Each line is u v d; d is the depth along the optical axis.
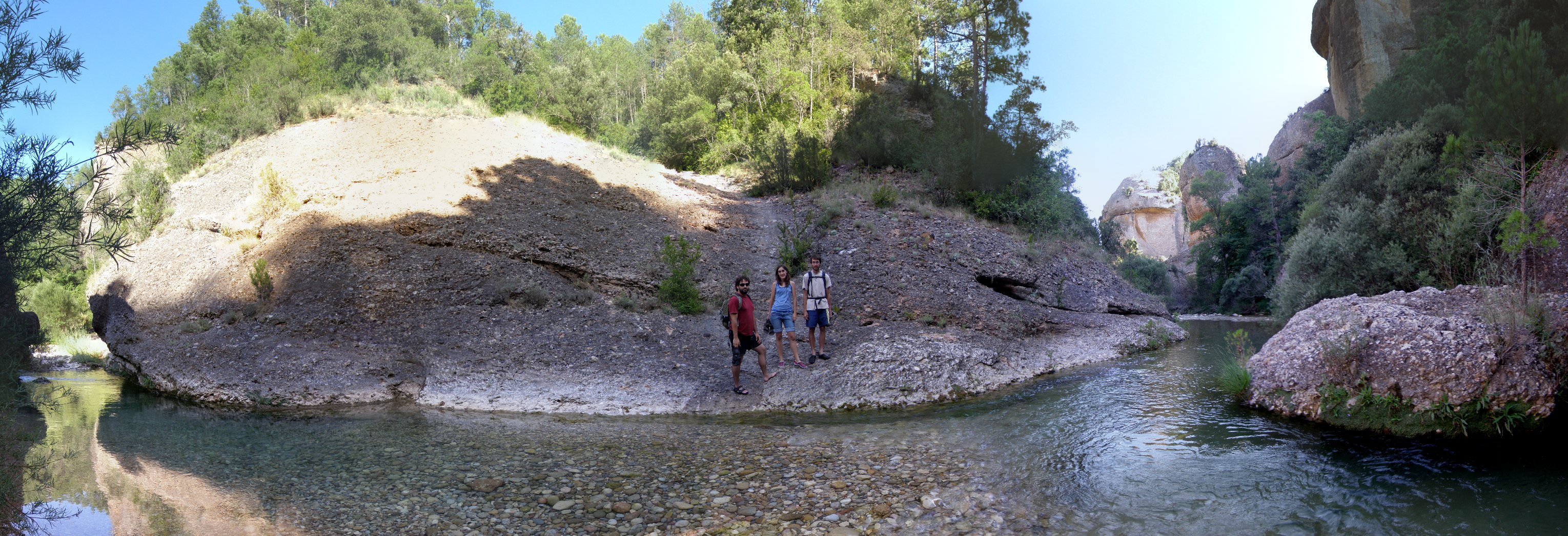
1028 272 13.55
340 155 16.67
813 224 15.16
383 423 6.37
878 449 5.31
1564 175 7.97
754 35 31.84
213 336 9.12
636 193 16.05
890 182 19.88
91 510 3.92
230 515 3.84
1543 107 8.47
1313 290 10.71
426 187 13.94
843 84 26.38
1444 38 21.06
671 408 6.99
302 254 11.05
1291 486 4.17
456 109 21.80
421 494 4.21
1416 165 10.50
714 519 3.81
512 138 18.84
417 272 10.41
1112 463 4.75
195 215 14.46
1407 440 5.17
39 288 16.20
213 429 6.14
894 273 12.20
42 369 10.62
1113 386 7.74
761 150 19.95
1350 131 27.05
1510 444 4.95
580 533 3.59
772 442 5.57
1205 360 9.59
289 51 27.20
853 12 31.97
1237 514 3.72
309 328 9.03
